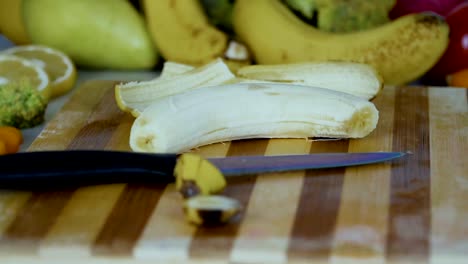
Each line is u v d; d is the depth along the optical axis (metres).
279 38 0.77
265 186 0.57
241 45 0.78
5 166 0.57
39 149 0.63
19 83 0.72
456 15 0.81
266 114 0.63
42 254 0.53
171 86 0.67
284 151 0.63
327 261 0.51
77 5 0.81
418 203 0.56
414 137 0.65
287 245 0.52
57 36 0.82
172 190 0.57
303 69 0.67
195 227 0.53
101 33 0.82
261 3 0.79
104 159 0.58
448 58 0.81
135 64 0.84
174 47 0.80
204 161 0.55
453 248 0.51
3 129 0.67
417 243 0.52
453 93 0.72
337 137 0.64
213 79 0.67
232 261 0.52
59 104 0.77
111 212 0.55
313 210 0.55
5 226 0.54
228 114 0.62
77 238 0.53
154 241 0.52
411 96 0.72
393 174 0.59
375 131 0.66
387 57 0.75
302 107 0.63
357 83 0.66
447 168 0.60
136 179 0.58
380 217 0.54
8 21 0.87
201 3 0.83
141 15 0.84
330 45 0.75
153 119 0.60
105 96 0.72
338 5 0.80
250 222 0.54
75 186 0.58
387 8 0.81
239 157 0.60
